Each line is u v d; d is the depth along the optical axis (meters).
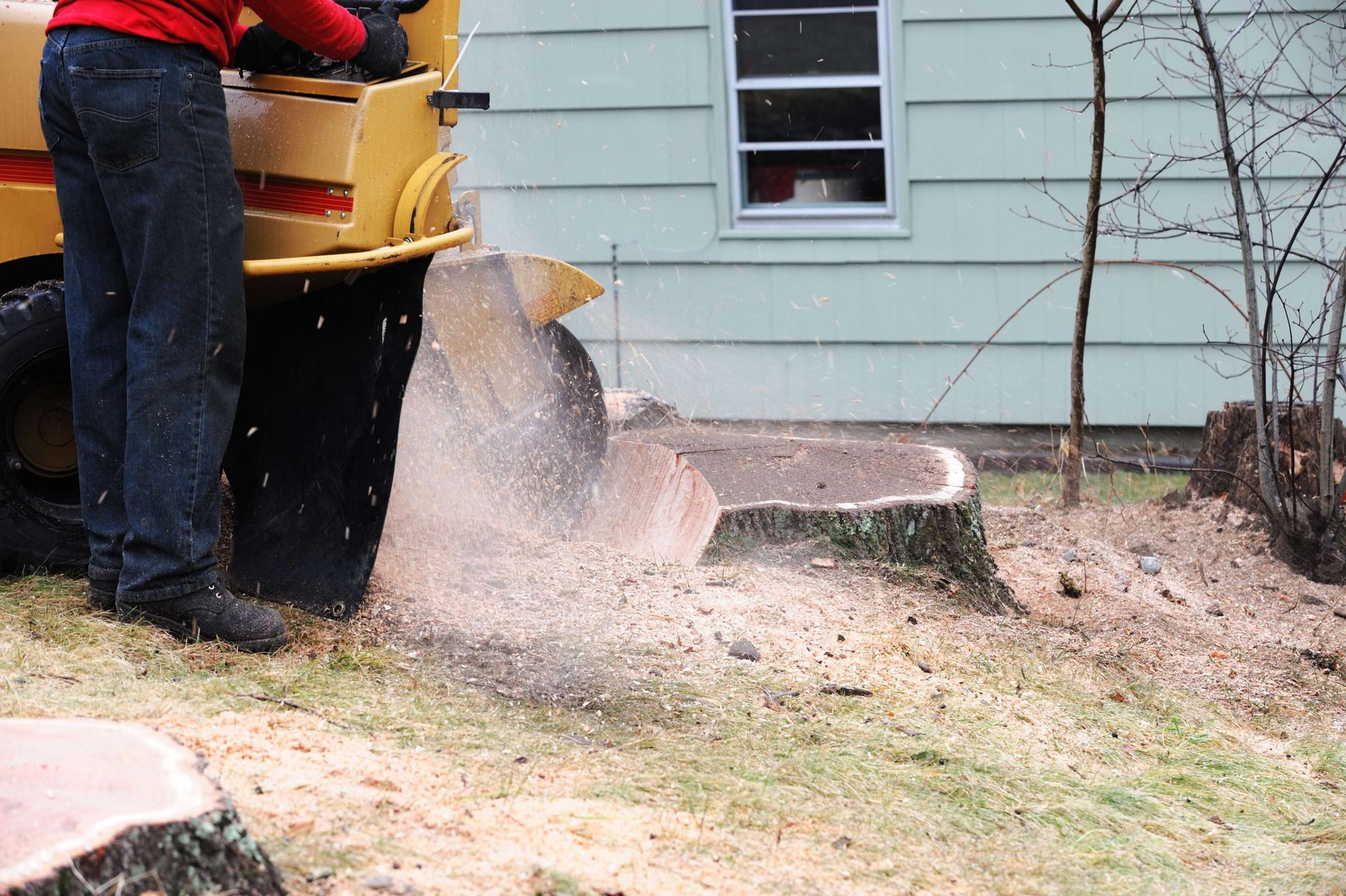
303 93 4.21
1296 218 8.14
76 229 3.92
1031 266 8.64
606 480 5.75
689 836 3.07
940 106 8.56
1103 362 8.66
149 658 3.77
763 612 4.72
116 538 4.02
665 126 8.91
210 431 3.94
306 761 3.12
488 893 2.59
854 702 4.17
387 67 4.18
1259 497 6.47
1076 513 7.29
